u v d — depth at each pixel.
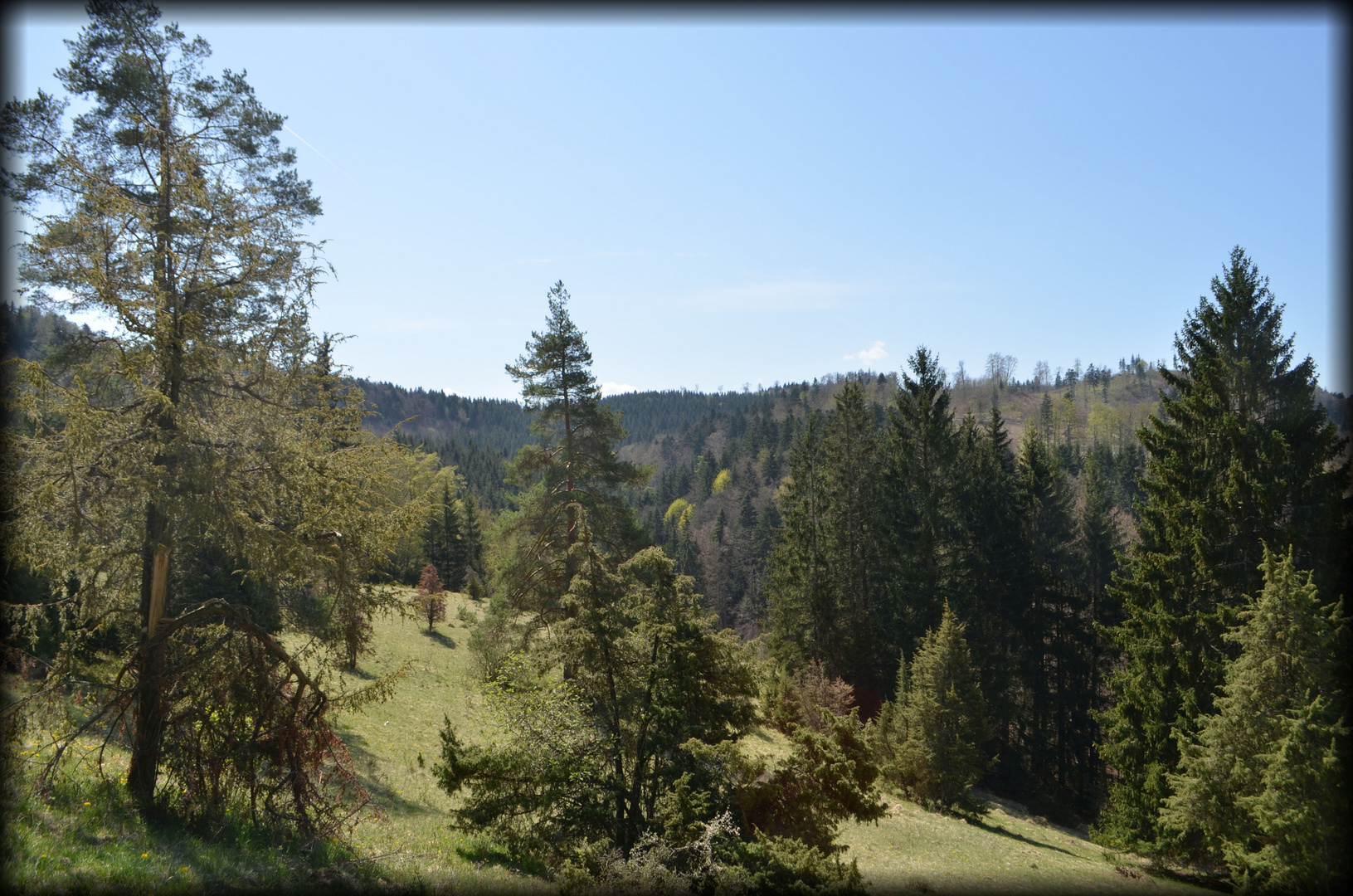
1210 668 22.31
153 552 10.52
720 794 12.52
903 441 42.69
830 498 46.09
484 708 16.12
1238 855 17.67
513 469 28.00
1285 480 22.11
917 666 29.16
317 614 12.23
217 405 11.58
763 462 134.50
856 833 21.36
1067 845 25.75
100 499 10.05
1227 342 24.42
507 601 26.89
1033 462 47.81
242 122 14.30
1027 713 42.34
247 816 11.26
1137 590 25.56
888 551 42.09
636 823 12.77
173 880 8.00
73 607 10.92
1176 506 24.84
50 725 9.76
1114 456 99.31
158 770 11.40
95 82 12.44
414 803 15.96
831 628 41.41
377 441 12.51
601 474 28.03
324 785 11.84
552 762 12.92
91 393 10.43
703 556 96.38
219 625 11.64
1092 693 43.25
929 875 17.88
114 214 9.87
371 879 10.10
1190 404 24.69
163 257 10.61
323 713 11.91
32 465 9.46
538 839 12.89
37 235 9.59
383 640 34.53
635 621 14.67
